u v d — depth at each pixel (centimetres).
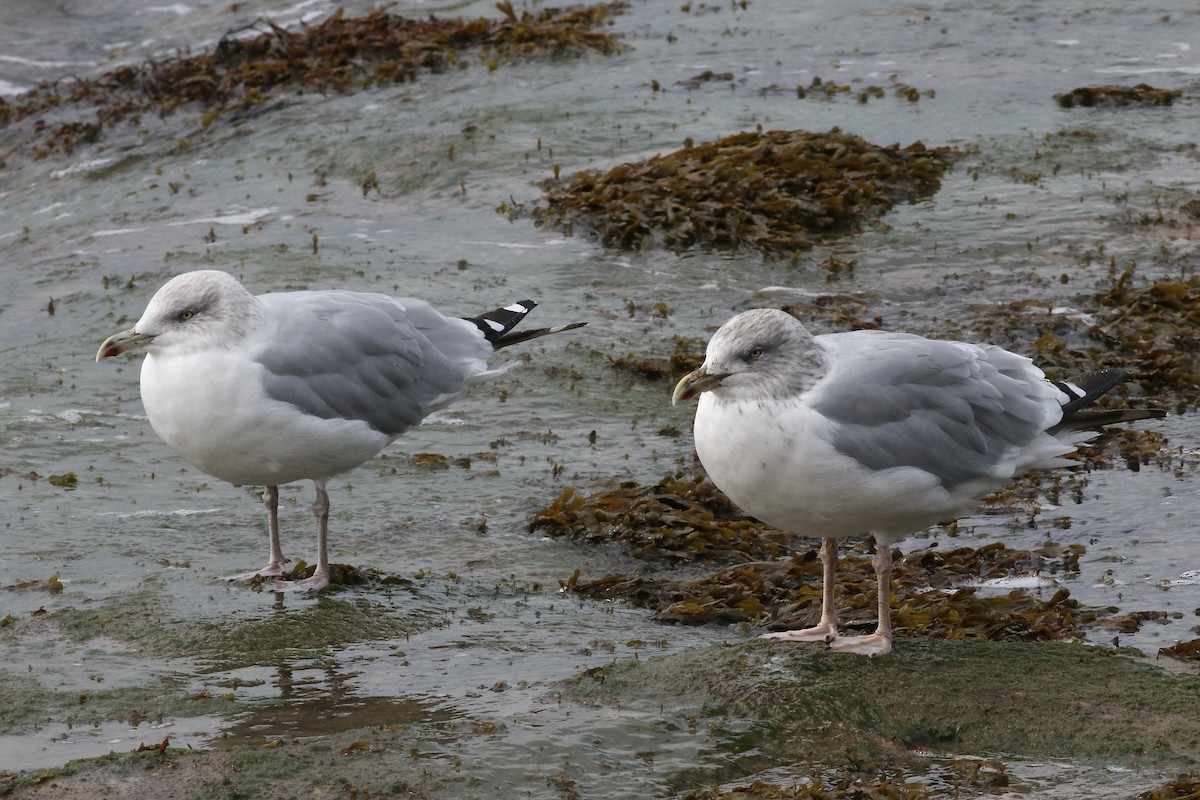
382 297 1262
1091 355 1689
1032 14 3111
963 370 1016
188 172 2486
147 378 1140
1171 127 2425
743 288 1922
